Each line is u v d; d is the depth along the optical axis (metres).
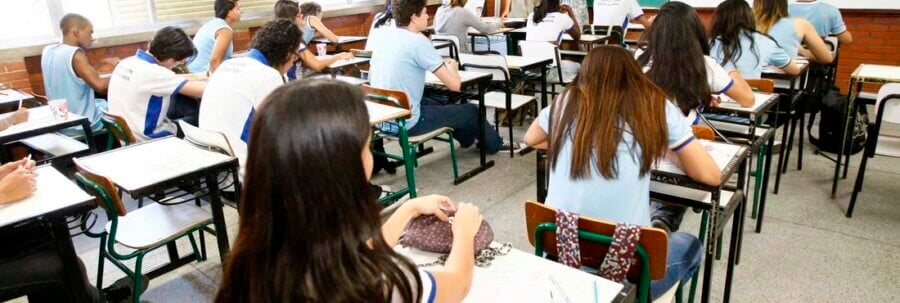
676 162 1.70
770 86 2.66
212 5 5.43
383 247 0.77
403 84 3.16
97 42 4.46
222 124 2.42
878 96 2.64
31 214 1.55
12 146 3.46
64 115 2.85
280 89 0.74
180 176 1.89
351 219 0.72
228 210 3.13
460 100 3.82
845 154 3.46
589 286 1.14
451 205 1.24
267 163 0.70
